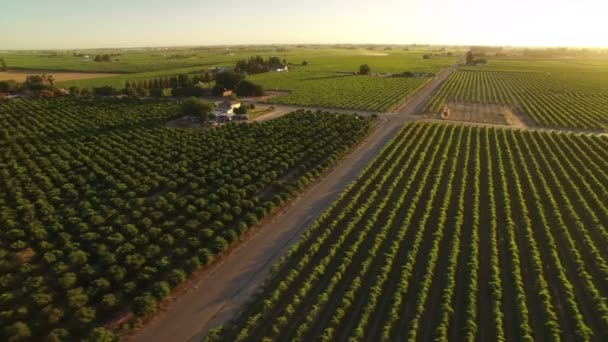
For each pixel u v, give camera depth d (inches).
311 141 3095.5
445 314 1286.9
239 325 1300.4
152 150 2837.1
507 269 1584.6
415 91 5866.1
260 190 2319.1
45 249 1638.8
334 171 2628.0
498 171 2556.6
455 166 2610.7
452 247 1668.3
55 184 2300.7
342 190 2331.4
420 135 3400.6
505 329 1295.5
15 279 1465.3
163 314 1350.9
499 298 1378.0
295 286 1487.5
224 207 2009.1
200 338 1259.8
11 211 1918.1
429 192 2268.7
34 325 1231.5
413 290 1465.3
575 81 7106.3
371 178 2397.9
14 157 2647.6
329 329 1230.9
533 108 4557.1
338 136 3260.3
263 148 2913.4
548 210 2053.4
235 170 2501.2
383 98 5191.9
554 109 4503.0
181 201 2059.5
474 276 1480.1
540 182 2369.6
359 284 1461.6
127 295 1395.2
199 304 1401.3
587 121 3922.2
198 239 1731.1
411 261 1595.7
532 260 1606.8
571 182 2304.4
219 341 1224.8
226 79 5447.8
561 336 1246.9
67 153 2719.0
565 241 1748.3
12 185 2199.8
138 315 1306.6
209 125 3666.3
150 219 1908.2
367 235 1830.7
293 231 1886.1
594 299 1371.8
